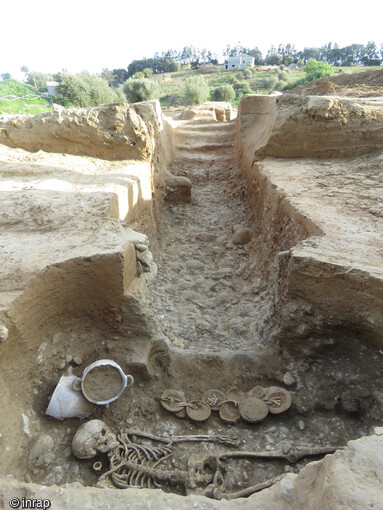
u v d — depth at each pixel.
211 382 3.20
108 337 3.11
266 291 4.50
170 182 7.25
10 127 5.38
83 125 5.38
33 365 2.63
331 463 1.57
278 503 1.58
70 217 3.46
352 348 3.00
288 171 5.58
